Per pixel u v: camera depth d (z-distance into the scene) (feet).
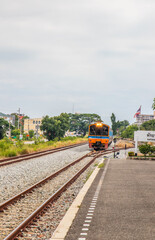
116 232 30.35
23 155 126.11
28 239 30.89
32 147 170.81
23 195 51.98
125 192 51.44
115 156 145.48
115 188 55.36
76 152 162.91
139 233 29.89
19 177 73.36
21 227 33.01
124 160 119.34
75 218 35.58
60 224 33.32
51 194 54.39
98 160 121.70
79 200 45.21
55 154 143.74
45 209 42.29
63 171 86.89
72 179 70.23
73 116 633.20
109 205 42.04
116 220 34.58
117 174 75.61
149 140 140.67
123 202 43.80
